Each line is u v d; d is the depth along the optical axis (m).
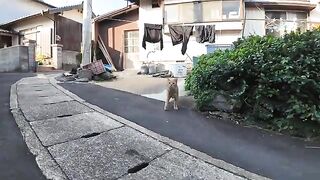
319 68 5.33
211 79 6.18
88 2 11.13
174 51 13.16
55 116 5.24
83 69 10.11
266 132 5.19
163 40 13.21
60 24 16.69
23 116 5.13
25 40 16.05
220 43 12.65
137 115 5.73
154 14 13.62
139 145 4.18
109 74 10.43
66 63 16.34
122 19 14.84
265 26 13.03
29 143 3.99
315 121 5.10
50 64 15.33
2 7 19.28
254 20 12.95
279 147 4.47
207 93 6.17
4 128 4.53
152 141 4.37
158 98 7.26
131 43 14.73
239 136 4.88
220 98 6.07
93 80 9.96
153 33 11.79
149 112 6.00
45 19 16.72
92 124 4.93
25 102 6.13
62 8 16.30
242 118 5.79
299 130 5.11
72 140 4.17
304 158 4.07
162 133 4.78
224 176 3.45
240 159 3.94
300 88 5.25
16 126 4.64
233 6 12.63
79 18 19.11
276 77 5.38
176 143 4.34
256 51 5.93
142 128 4.89
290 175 3.52
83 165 3.47
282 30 13.09
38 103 6.10
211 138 4.70
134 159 3.73
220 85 6.17
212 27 11.62
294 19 13.52
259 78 5.67
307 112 5.06
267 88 5.51
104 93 7.68
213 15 12.78
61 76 10.68
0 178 3.07
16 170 3.26
